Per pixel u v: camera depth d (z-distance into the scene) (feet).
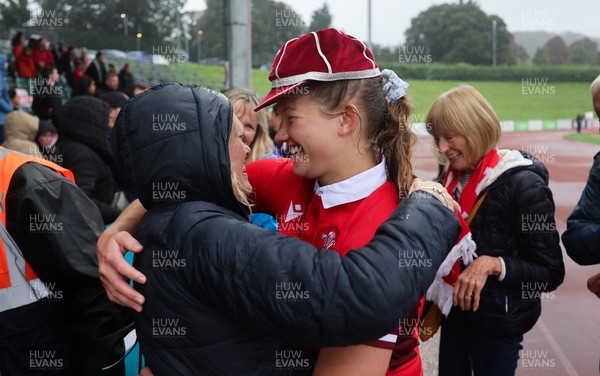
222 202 3.44
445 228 3.15
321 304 2.81
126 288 3.41
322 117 3.59
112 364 5.42
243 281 2.93
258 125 8.37
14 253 4.82
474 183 6.54
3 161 4.95
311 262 2.89
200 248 3.08
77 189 5.33
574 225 6.63
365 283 2.80
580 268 17.81
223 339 3.20
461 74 187.01
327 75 3.50
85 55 52.34
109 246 3.57
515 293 6.35
